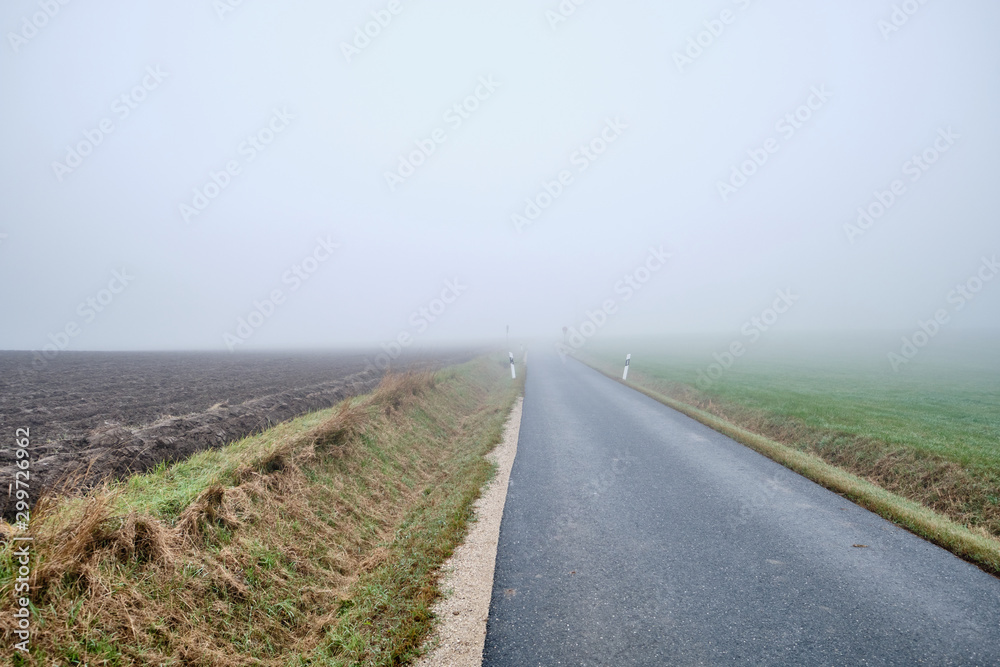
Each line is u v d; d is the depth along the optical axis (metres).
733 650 3.20
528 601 4.01
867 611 3.63
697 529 5.40
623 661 3.14
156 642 3.35
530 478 7.71
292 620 4.20
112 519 3.92
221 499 5.02
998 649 3.12
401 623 3.81
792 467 7.92
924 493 7.27
